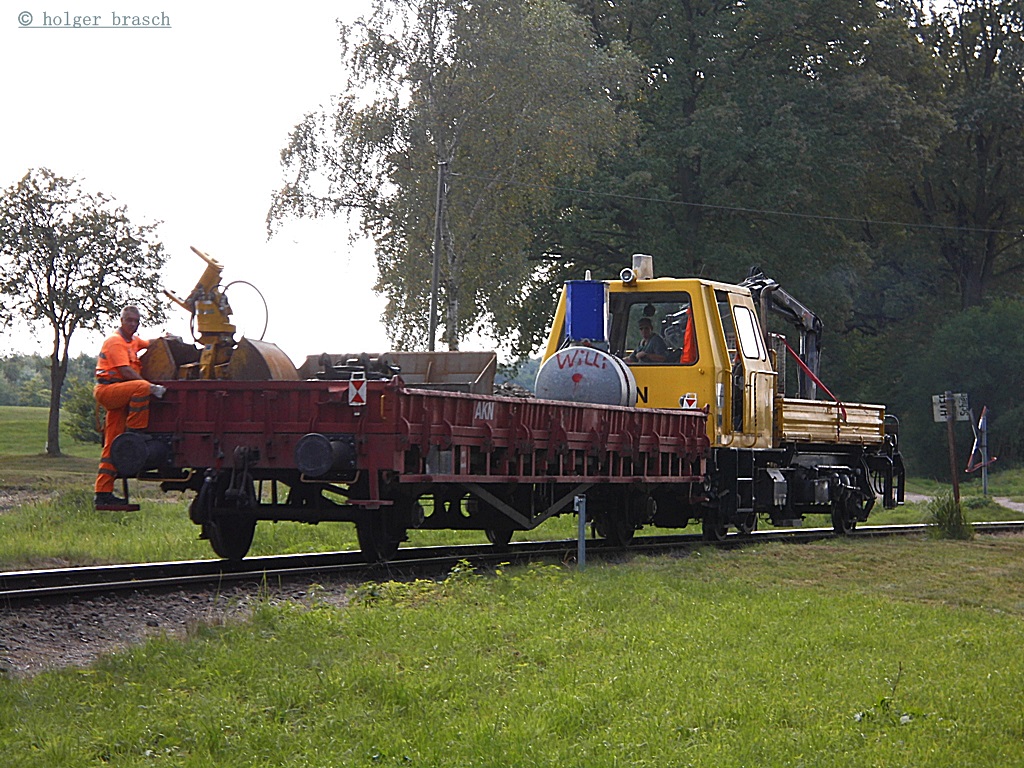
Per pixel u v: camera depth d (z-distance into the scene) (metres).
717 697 7.73
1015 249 70.56
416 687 7.74
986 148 66.06
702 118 51.16
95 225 49.44
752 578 13.91
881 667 8.88
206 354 13.39
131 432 12.79
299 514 13.16
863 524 25.28
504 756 6.46
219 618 9.99
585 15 51.38
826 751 6.77
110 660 8.32
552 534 20.09
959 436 62.34
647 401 17.91
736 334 18.56
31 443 61.75
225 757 6.52
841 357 61.47
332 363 15.14
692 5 54.41
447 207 43.28
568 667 8.45
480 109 43.03
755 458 19.05
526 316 55.00
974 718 7.58
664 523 18.58
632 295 18.27
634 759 6.53
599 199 50.53
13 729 6.78
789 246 53.75
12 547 15.64
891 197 66.94
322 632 9.42
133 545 16.64
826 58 56.00
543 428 14.45
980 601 12.99
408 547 16.94
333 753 6.56
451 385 14.73
